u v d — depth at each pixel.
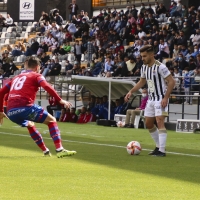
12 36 66.12
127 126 32.75
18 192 9.96
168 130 31.98
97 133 27.81
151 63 16.83
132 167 13.85
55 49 53.97
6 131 27.91
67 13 66.12
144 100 32.34
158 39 43.84
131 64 40.66
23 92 15.12
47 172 12.57
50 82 37.06
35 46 56.84
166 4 55.97
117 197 9.69
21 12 70.00
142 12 49.59
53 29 57.53
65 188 10.50
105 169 13.33
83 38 52.34
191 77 34.59
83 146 20.08
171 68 38.19
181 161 15.55
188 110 35.75
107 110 36.97
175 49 41.72
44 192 10.02
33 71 15.54
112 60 44.44
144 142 22.70
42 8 69.19
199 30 42.09
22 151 17.30
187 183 11.42
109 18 52.16
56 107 40.09
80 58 50.91
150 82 16.89
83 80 35.38
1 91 15.54
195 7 52.19
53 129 15.35
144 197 9.75
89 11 63.47
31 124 15.64
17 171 12.62
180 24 45.34
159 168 13.79
